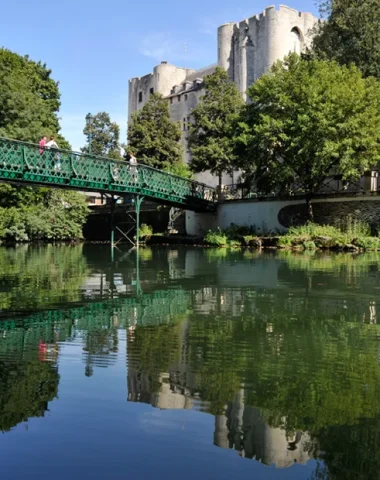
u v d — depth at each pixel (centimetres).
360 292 922
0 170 2023
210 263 1584
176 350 519
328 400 379
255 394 391
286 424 336
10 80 2891
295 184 3052
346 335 586
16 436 318
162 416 348
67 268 1420
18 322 659
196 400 379
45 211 3516
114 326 635
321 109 2388
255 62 6131
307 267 1418
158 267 1445
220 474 274
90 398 383
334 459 292
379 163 2894
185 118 7238
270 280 1106
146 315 706
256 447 303
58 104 3769
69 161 2323
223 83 3459
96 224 4275
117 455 295
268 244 2589
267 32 5925
